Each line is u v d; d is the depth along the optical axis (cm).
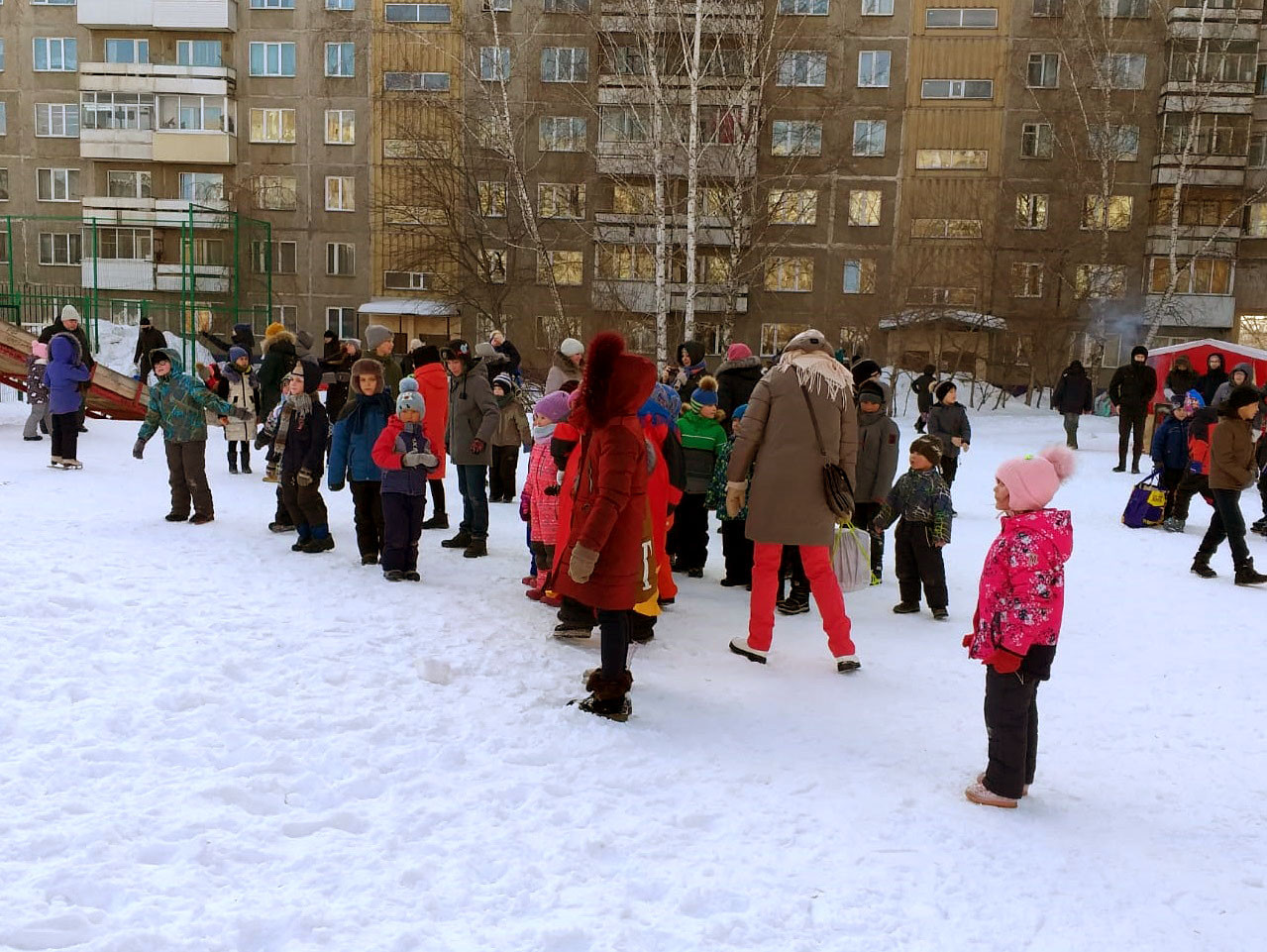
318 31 3819
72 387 1188
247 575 711
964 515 1195
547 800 386
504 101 2672
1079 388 1897
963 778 441
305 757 406
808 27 3675
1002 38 3625
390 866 328
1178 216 3325
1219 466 852
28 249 3969
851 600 778
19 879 296
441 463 954
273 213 3906
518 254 3628
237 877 313
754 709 511
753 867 349
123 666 490
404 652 556
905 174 3691
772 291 3734
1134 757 475
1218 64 3497
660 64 2689
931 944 309
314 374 854
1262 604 784
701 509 825
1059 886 350
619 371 480
